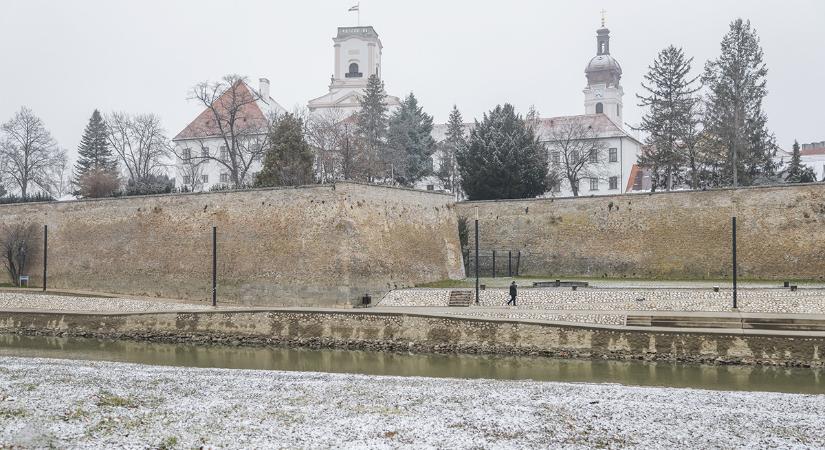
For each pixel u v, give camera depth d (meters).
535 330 38.53
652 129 75.00
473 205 63.06
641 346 36.44
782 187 51.56
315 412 24.67
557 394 28.03
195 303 54.12
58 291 58.28
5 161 93.75
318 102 122.12
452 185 94.38
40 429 21.22
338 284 50.12
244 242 55.28
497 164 69.19
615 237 56.84
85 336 48.31
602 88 129.88
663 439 21.81
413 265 55.62
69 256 64.38
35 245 66.62
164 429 21.97
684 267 53.84
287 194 54.22
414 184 93.88
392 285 52.59
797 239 50.53
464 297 48.00
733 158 69.38
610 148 101.12
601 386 29.86
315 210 52.56
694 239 53.91
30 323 50.00
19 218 68.06
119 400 25.88
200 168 104.19
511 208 61.41
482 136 72.50
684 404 26.34
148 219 60.69
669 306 42.97
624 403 26.38
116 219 62.50
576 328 37.69
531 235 60.22
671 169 75.38
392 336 41.66
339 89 125.38
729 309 41.69
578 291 45.56
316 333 43.25
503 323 39.25
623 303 43.94
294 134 70.69
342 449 20.28
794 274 50.22
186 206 59.03
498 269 60.97
